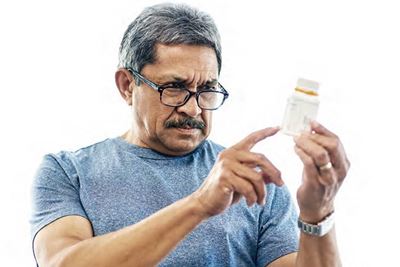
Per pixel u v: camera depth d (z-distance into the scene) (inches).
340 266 71.6
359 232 99.6
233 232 79.1
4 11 106.3
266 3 104.9
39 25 106.8
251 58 105.5
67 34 107.2
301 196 64.7
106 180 79.1
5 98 106.0
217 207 61.4
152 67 76.4
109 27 107.7
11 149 105.7
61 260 67.0
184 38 75.1
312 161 60.5
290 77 104.5
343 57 102.1
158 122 77.0
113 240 64.8
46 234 74.2
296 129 61.9
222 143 105.8
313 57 103.4
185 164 82.1
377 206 99.5
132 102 81.4
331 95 101.9
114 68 107.7
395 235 98.8
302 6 103.8
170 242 63.3
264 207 81.7
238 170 60.5
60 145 106.7
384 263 99.1
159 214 64.3
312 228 67.7
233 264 78.7
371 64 101.1
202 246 77.1
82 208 77.9
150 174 80.0
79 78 107.3
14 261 103.9
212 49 76.7
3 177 105.0
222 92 77.4
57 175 79.4
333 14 102.7
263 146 103.2
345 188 100.0
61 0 107.0
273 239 80.0
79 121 107.3
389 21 100.6
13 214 104.5
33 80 106.7
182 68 74.7
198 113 75.9
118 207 77.5
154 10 78.6
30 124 106.4
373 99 100.8
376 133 100.3
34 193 79.4
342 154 61.1
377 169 99.7
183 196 79.4
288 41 104.5
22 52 106.6
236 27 105.6
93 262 64.4
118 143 83.1
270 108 105.3
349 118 101.1
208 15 78.4
